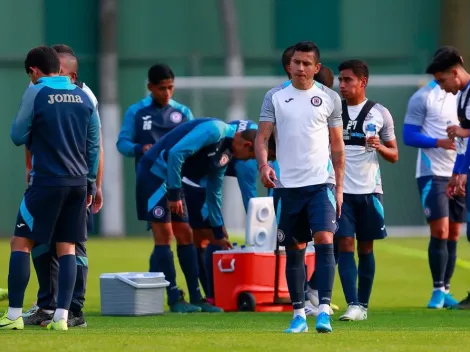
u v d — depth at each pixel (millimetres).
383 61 83062
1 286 41906
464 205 36250
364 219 30844
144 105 38375
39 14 80375
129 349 22250
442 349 22625
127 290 31578
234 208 74688
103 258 56750
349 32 82875
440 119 36000
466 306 34688
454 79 33375
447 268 36344
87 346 22734
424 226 76312
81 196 26203
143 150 37250
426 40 82938
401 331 26562
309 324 28703
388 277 46438
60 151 25750
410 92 77375
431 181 35688
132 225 80875
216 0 82438
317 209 25391
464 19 81562
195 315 32188
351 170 30734
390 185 76375
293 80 25656
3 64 79875
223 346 22812
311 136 25469
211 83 78438
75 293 27984
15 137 25797
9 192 79938
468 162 33094
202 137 32375
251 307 33656
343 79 30969
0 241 73312
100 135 26891
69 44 80625
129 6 81625
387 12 82875
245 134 32781
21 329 26453
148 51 81875
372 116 30875
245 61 82750
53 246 28250
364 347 22812
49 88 25938
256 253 33688
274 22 82875
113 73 80250
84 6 80750
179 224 33844
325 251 25391
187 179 34625
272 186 25438
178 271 48844
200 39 82250
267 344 23172
